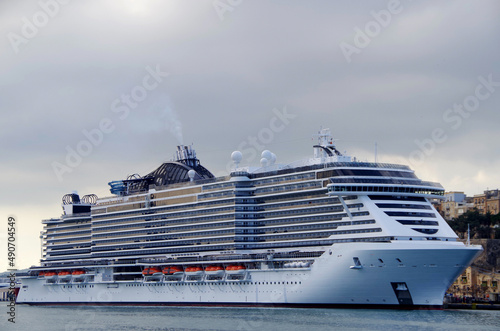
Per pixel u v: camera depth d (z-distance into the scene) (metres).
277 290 161.38
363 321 135.50
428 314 145.75
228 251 173.00
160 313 168.75
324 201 158.50
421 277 146.00
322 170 158.12
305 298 156.75
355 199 153.12
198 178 198.00
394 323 132.88
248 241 171.88
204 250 179.75
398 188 153.12
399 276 146.00
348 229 152.88
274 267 163.62
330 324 132.25
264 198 171.25
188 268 180.38
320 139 170.50
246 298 167.88
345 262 149.50
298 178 163.38
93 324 152.12
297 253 158.88
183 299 183.75
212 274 173.75
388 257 145.12
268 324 134.88
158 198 195.38
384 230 147.50
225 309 168.88
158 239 193.12
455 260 145.50
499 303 195.88
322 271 153.12
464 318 144.88
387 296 149.12
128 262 199.75
